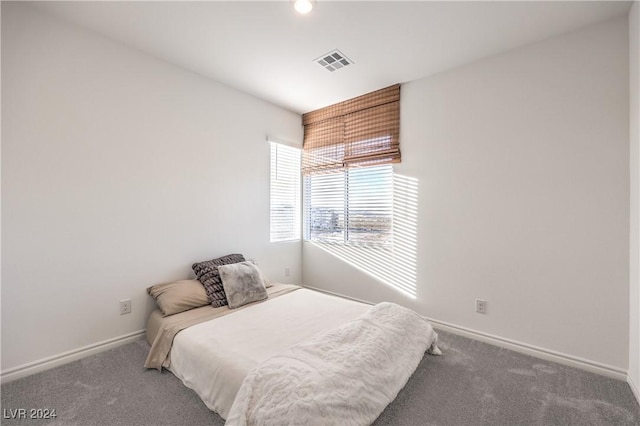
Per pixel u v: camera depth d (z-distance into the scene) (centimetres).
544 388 184
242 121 323
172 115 264
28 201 190
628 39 193
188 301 239
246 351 170
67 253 207
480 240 254
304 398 120
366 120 329
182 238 273
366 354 157
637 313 180
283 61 259
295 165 395
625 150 194
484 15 196
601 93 202
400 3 186
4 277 183
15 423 150
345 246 356
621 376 194
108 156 225
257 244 342
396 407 165
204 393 163
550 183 221
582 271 210
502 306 243
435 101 280
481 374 199
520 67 234
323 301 262
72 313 210
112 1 185
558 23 204
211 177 295
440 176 277
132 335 240
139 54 242
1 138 180
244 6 190
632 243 189
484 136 251
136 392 175
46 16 196
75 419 153
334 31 216
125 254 236
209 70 276
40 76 194
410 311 221
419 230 292
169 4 188
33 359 193
